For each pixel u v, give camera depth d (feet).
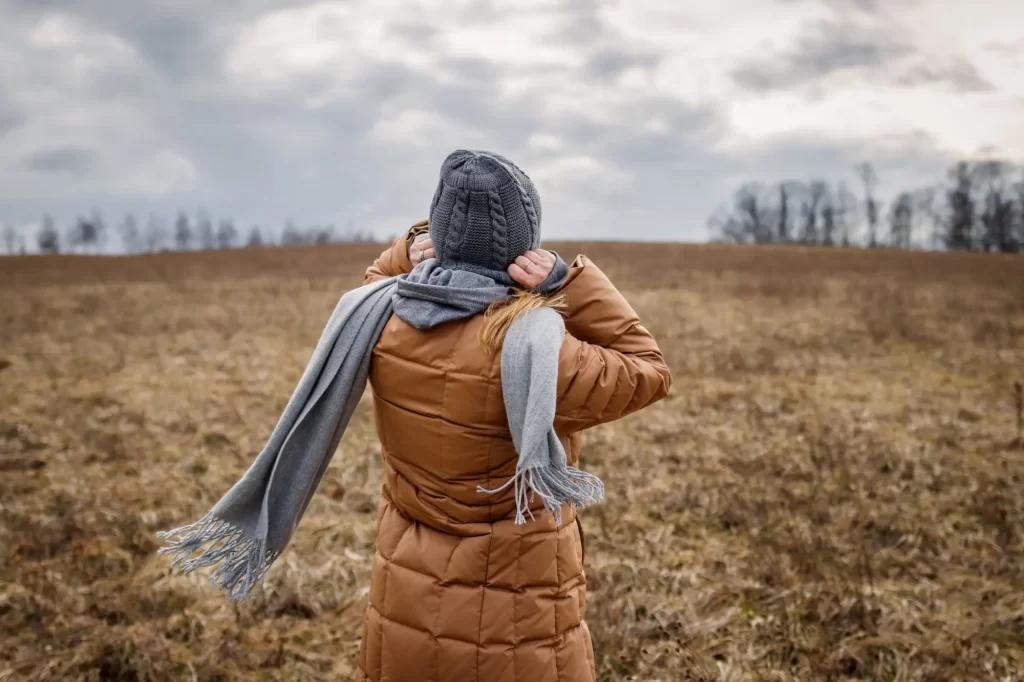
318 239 245.45
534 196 5.16
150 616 10.92
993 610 11.02
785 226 237.86
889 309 45.70
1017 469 16.74
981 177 189.26
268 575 12.12
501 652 5.21
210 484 16.65
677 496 15.56
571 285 5.26
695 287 63.62
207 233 276.41
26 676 9.48
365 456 18.08
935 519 14.14
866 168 225.76
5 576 12.09
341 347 5.34
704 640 10.48
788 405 23.65
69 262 107.04
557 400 4.87
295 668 9.91
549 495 4.59
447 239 5.12
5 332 39.93
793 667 9.86
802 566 12.23
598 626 10.53
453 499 5.23
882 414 22.43
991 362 30.17
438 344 5.04
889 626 10.58
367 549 13.51
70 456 18.44
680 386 26.58
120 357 32.07
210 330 40.75
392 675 5.42
